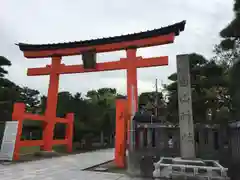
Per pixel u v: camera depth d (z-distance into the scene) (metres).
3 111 22.08
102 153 23.36
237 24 9.57
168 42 15.36
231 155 9.73
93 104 33.53
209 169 8.32
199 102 12.41
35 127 25.39
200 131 10.52
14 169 12.40
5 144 15.98
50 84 19.17
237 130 9.00
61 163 15.02
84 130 28.84
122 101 13.93
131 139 11.48
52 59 19.34
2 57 23.72
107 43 16.97
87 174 11.06
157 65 15.25
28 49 19.66
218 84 11.88
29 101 37.84
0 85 24.47
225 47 10.88
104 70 17.03
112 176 10.52
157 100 24.77
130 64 15.84
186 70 10.20
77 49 18.33
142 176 10.44
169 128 11.10
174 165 8.78
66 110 29.00
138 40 16.03
